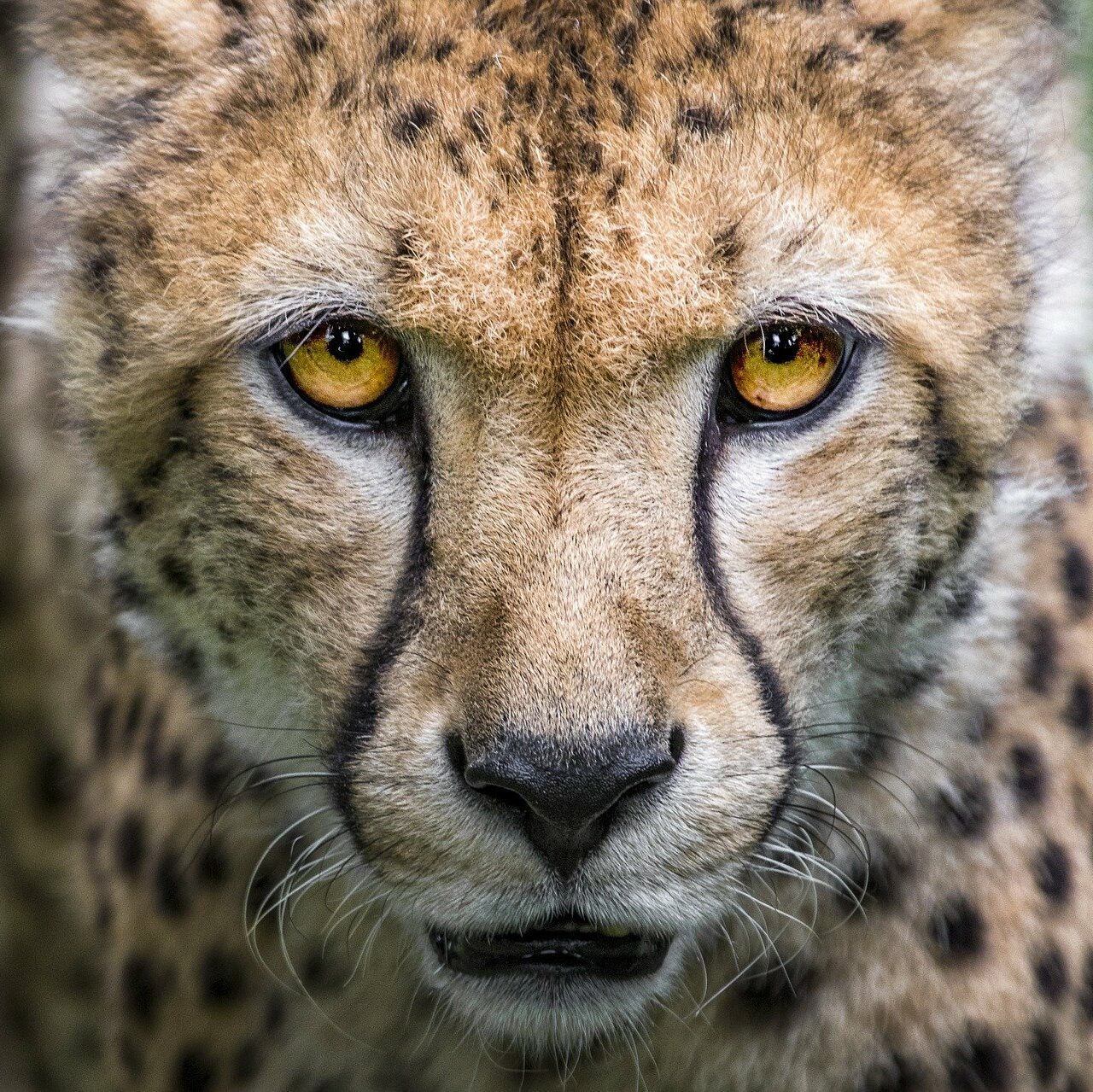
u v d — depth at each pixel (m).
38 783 3.32
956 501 3.17
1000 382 3.16
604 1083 3.23
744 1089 3.22
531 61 3.13
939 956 3.21
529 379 3.12
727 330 3.12
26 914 3.33
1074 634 3.22
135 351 3.15
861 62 3.15
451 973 3.17
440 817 3.13
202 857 3.24
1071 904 3.21
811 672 3.16
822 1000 3.21
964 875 3.21
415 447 3.14
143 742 3.26
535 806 3.11
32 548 3.32
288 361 3.14
